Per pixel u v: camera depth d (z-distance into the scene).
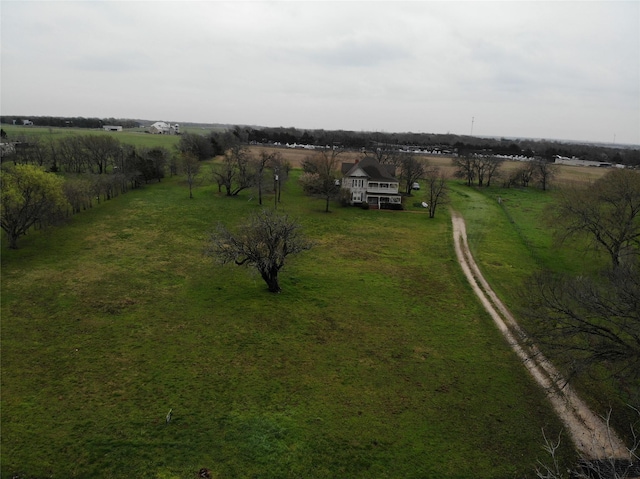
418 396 26.16
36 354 28.97
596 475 20.31
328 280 43.50
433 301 39.38
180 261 47.62
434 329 34.22
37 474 19.72
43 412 23.59
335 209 75.94
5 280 40.53
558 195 59.75
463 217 73.12
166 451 21.28
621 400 25.98
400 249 54.78
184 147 121.12
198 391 25.83
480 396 26.30
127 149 103.94
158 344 30.77
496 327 34.75
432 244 57.25
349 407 24.97
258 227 39.75
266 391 26.06
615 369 26.38
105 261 46.72
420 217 72.31
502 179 112.06
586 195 51.25
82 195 67.00
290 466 20.75
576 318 24.72
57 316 34.19
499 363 29.86
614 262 43.44
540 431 23.50
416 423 23.89
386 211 76.06
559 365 28.48
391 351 30.92
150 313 35.31
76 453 20.95
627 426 23.83
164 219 64.69
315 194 85.50
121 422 23.08
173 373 27.47
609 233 44.47
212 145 135.00
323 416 24.14
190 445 21.70
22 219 50.72
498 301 39.84
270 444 21.95
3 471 19.77
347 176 79.81
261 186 78.94
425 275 45.88
